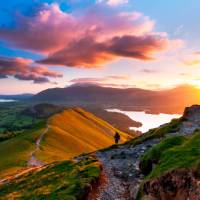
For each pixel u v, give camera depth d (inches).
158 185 1143.6
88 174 1844.2
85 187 1592.0
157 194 1144.8
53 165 2783.0
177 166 1112.8
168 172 1119.0
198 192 956.0
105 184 1718.8
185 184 1035.3
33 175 2645.2
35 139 6250.0
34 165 4589.1
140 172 1844.2
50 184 2055.9
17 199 2025.1
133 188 1520.7
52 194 1701.5
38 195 1852.9
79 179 1790.1
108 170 2033.7
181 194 1035.9
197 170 1022.4
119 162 2288.4
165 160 1282.0
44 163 4746.6
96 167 1998.0
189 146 1337.4
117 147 3068.4
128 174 1860.2
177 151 1320.1
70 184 1761.8
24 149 5516.7
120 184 1707.7
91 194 1573.6
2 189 2581.2
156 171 1224.2
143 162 1823.3
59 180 2043.6
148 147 2578.7
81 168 2112.5
